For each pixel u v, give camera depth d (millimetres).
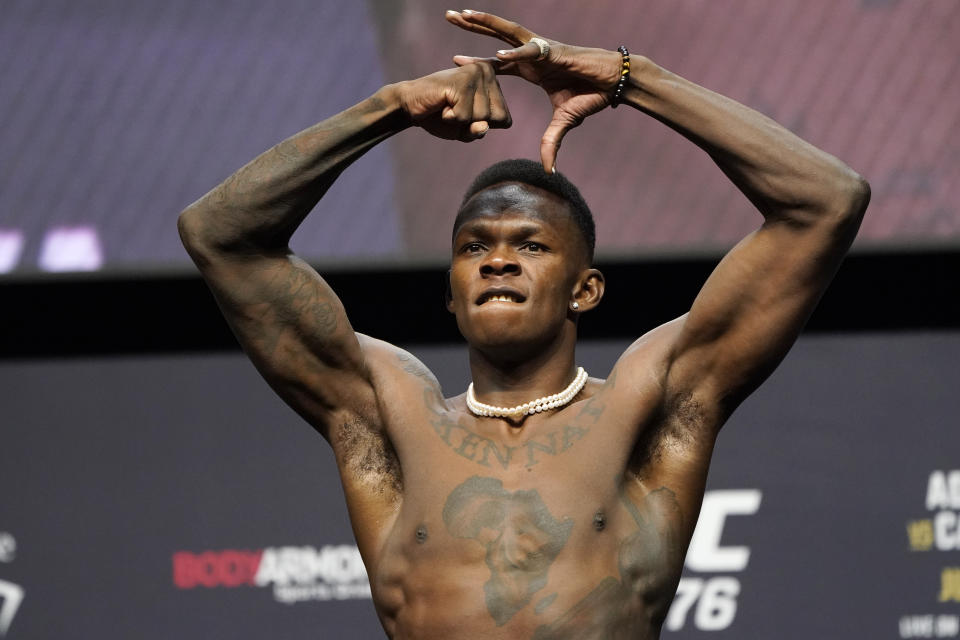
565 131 6906
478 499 6664
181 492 11891
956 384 11969
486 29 6988
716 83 11828
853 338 12117
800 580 11578
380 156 12117
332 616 11664
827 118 11875
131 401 12078
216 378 12148
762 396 11953
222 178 12023
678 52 11844
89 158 12102
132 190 12094
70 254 12070
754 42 11852
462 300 6941
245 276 7070
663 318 12469
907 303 12289
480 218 6973
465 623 6492
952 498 11695
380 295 12469
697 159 11992
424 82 6871
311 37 12008
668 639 11539
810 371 12023
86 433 12016
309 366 7184
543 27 11812
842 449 11805
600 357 12312
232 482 11898
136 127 12102
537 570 6523
